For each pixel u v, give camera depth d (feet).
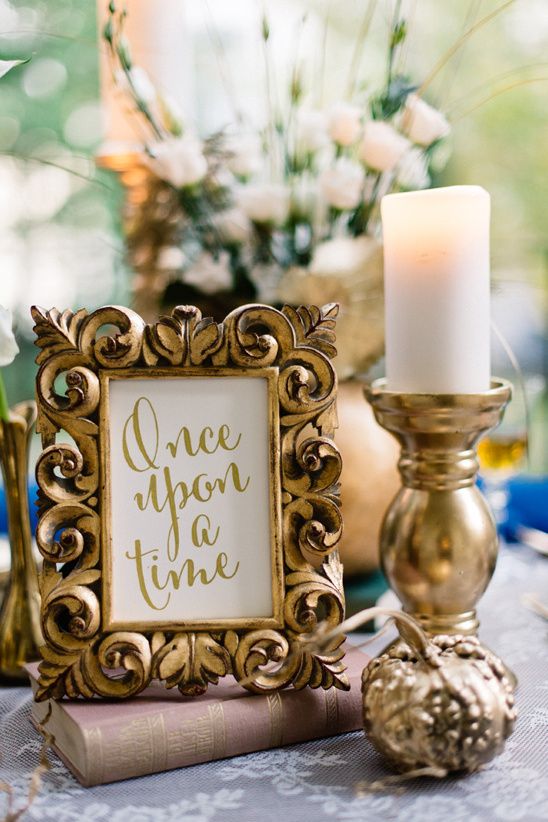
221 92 5.09
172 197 3.22
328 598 2.28
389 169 3.03
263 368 2.28
